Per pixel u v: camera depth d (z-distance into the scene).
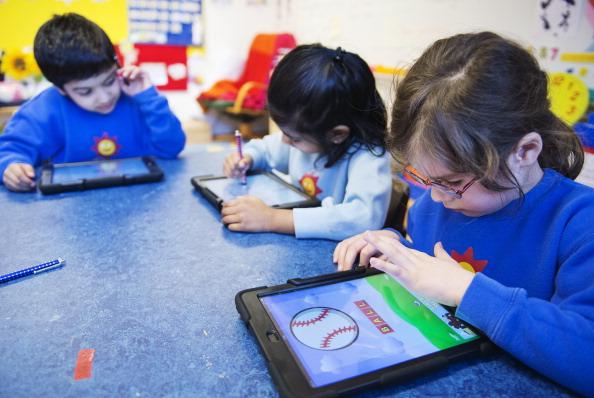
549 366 0.44
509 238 0.66
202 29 3.34
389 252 0.56
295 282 0.58
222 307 0.56
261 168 1.20
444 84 0.51
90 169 1.08
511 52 0.51
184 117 3.48
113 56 1.28
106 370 0.45
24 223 0.80
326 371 0.43
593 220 0.55
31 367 0.45
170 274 0.64
